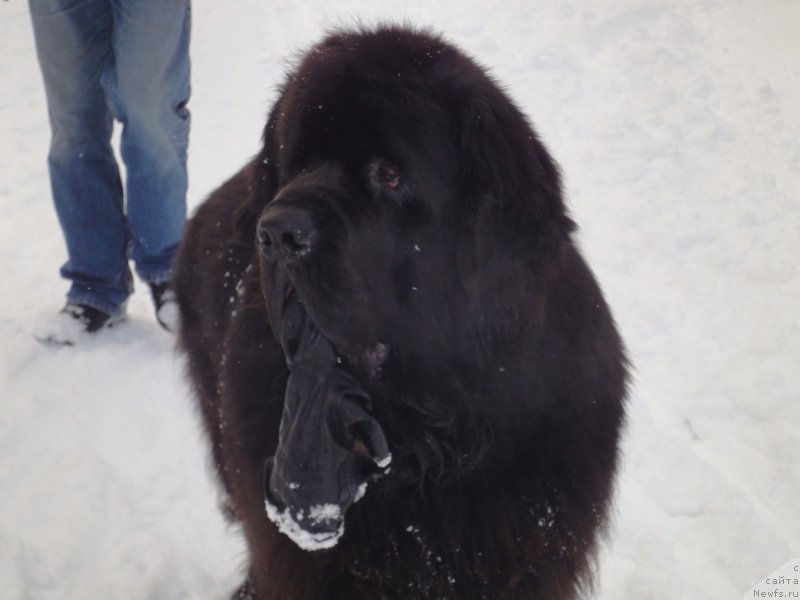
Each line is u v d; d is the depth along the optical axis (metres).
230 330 1.34
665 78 3.73
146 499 1.79
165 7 1.93
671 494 1.83
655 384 2.13
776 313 2.36
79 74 2.01
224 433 1.35
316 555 1.21
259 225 1.06
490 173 1.15
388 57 1.15
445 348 1.18
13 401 2.01
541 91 3.63
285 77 1.35
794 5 4.45
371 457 1.13
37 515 1.72
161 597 1.58
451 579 1.21
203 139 3.27
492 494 1.20
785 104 3.49
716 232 2.72
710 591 1.63
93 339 2.23
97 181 2.14
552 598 1.26
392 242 1.14
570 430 1.22
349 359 1.14
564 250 1.22
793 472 1.88
